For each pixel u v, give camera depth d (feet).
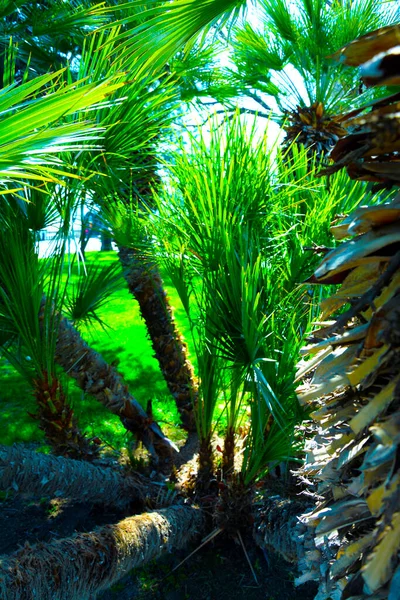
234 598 8.32
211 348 7.42
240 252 6.45
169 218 6.85
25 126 3.54
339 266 2.06
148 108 7.54
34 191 7.82
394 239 2.00
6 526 10.18
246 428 9.39
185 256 6.80
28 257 8.20
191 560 9.11
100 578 6.59
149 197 7.90
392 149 1.99
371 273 2.28
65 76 9.98
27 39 9.88
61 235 8.09
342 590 2.47
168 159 7.82
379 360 1.95
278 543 7.21
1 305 8.56
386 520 1.83
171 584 8.71
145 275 10.75
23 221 8.13
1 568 5.91
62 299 8.75
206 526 9.09
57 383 9.40
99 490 8.85
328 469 2.46
